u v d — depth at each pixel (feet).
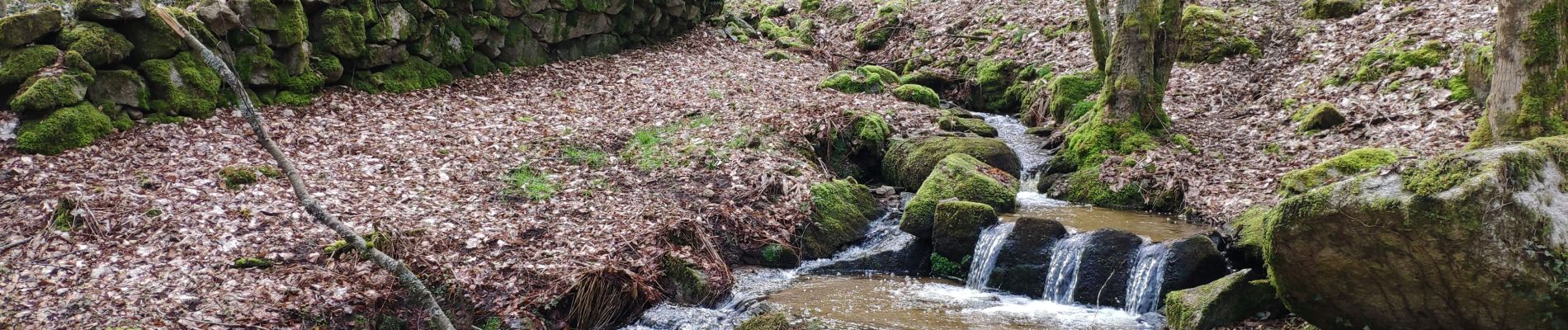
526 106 36.78
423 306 21.49
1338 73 35.22
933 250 26.91
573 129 33.42
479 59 40.19
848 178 31.35
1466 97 29.94
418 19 37.17
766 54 48.93
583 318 22.85
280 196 25.22
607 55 46.24
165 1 32.19
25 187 23.63
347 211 24.75
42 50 27.09
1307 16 40.55
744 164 30.27
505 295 22.49
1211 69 39.42
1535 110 20.63
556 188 28.43
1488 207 13.30
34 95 25.90
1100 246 23.39
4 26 26.76
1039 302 23.56
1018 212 28.35
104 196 23.59
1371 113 31.37
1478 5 35.50
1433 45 33.47
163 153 27.04
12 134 25.61
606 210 27.20
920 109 39.86
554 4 42.98
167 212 23.26
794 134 33.50
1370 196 14.24
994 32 48.96
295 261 22.09
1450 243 13.66
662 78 42.24
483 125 33.40
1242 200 26.99
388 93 35.78
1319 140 30.83
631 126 34.50
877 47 52.42
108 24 28.66
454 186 27.89
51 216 22.31
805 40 54.08
